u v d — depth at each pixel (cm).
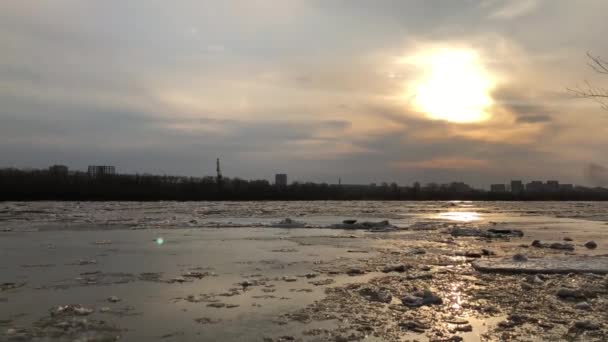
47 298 1145
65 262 1694
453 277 1384
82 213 5003
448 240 2516
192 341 828
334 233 2905
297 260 1741
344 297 1140
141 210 5838
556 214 6106
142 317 976
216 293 1191
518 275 1408
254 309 1034
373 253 1945
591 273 1423
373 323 925
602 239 2678
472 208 8262
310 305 1065
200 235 2731
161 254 1906
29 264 1647
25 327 907
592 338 833
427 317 962
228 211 5800
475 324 918
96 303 1095
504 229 3152
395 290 1209
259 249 2077
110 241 2381
